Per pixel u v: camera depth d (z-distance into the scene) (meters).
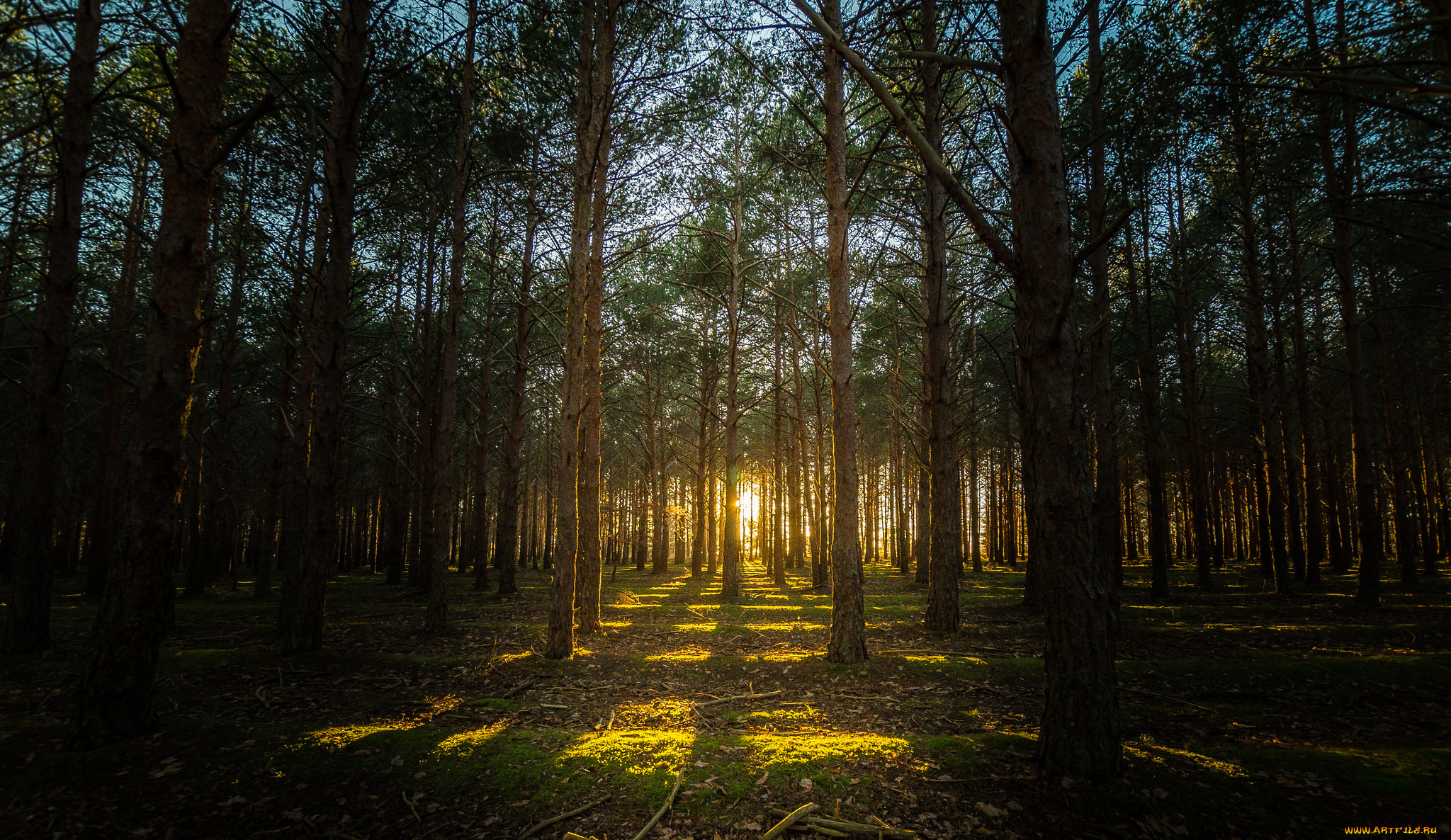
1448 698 6.11
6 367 19.81
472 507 27.70
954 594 10.55
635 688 7.16
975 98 11.83
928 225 11.69
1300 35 11.27
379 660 8.09
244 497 27.64
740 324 23.28
